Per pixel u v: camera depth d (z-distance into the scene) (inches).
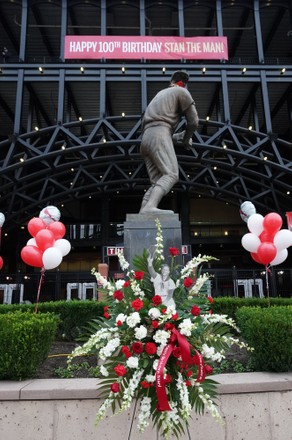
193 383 127.8
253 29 987.9
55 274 1011.9
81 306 307.0
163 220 273.1
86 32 1041.5
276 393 160.1
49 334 194.7
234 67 844.0
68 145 937.5
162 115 293.4
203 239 1315.2
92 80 826.2
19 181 880.3
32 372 176.9
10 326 178.7
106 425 153.0
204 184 1076.5
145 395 125.6
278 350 175.6
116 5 880.9
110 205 1374.3
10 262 1337.4
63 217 1341.0
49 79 823.7
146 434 151.7
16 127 791.1
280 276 978.1
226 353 236.5
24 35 845.2
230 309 342.6
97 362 218.7
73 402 154.8
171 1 888.9
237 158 910.4
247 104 993.5
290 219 805.9
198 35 1070.4
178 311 133.3
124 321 127.5
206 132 1127.6
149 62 862.5
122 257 147.8
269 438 155.3
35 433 151.7
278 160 819.4
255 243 298.0
